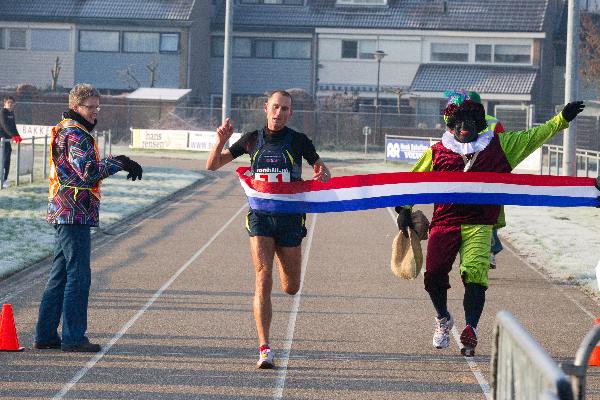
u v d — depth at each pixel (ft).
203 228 139.64
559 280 98.37
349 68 497.87
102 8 487.61
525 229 143.43
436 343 65.51
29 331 70.95
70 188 63.82
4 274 94.73
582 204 64.64
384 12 499.92
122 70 485.97
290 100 61.62
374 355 64.69
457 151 63.98
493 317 78.69
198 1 488.44
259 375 59.00
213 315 77.20
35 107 397.19
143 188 199.41
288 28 497.05
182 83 481.05
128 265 103.96
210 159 61.62
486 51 487.20
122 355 63.67
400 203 64.23
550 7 502.79
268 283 60.95
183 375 58.75
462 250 64.23
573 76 190.90
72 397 53.62
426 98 477.77
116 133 393.50
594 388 56.65
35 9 490.08
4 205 154.51
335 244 125.08
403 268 66.49
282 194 61.21
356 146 385.70
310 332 71.56
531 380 31.04
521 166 255.91
